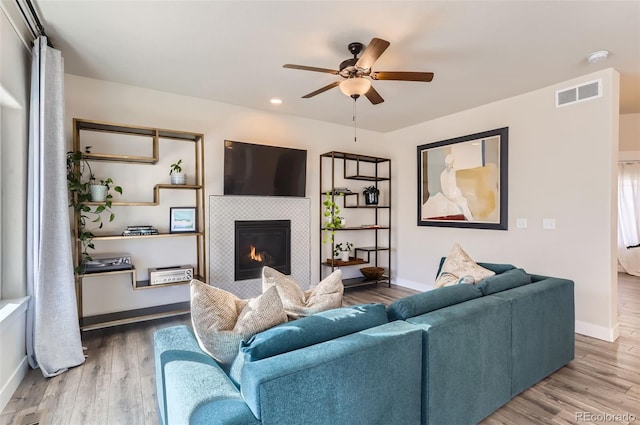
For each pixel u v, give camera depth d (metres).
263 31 2.43
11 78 2.20
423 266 4.92
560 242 3.40
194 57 2.86
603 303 3.12
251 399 1.07
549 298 2.36
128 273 3.55
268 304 1.50
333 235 4.76
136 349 2.85
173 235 3.49
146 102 3.62
